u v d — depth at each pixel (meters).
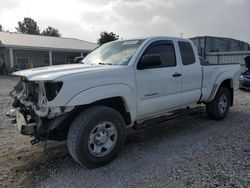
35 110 3.78
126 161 4.07
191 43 5.69
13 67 24.00
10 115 4.51
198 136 5.27
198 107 6.36
